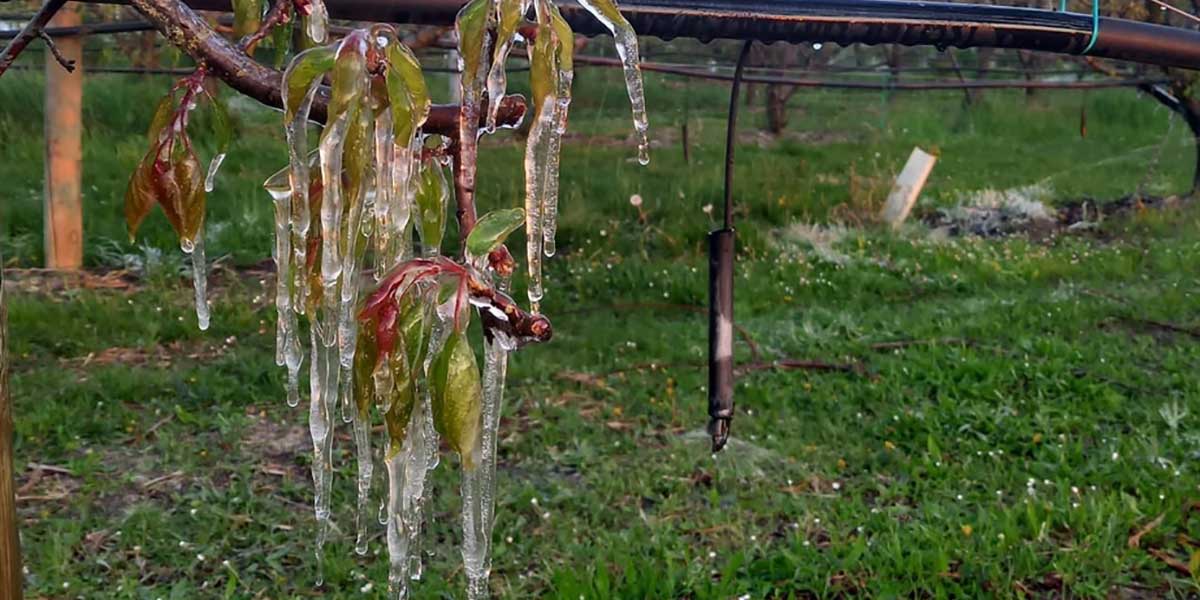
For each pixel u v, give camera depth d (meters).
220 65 1.13
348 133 0.91
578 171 12.02
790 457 5.41
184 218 1.13
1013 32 1.93
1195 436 5.57
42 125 11.66
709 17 1.78
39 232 8.97
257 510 4.77
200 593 4.12
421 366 0.93
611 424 5.79
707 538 4.57
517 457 5.39
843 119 18.50
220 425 5.59
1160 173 13.58
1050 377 6.48
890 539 4.47
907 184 10.97
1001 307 7.98
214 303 7.59
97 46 10.24
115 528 4.56
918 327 7.38
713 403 2.45
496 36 0.98
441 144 1.19
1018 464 5.38
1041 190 12.16
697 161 13.28
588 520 4.73
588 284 8.51
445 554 4.43
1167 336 7.48
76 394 5.91
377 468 5.09
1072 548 4.39
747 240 9.64
